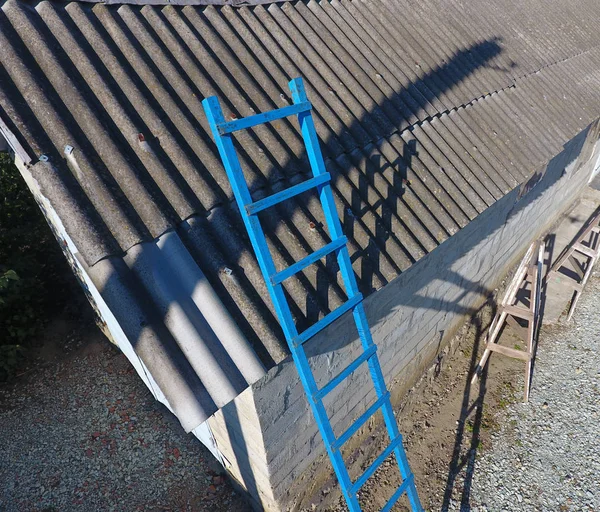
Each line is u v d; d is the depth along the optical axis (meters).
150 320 2.09
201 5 3.44
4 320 6.01
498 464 4.99
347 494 2.75
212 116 2.02
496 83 5.00
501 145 4.36
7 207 6.38
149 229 2.25
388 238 3.08
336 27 4.15
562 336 6.76
